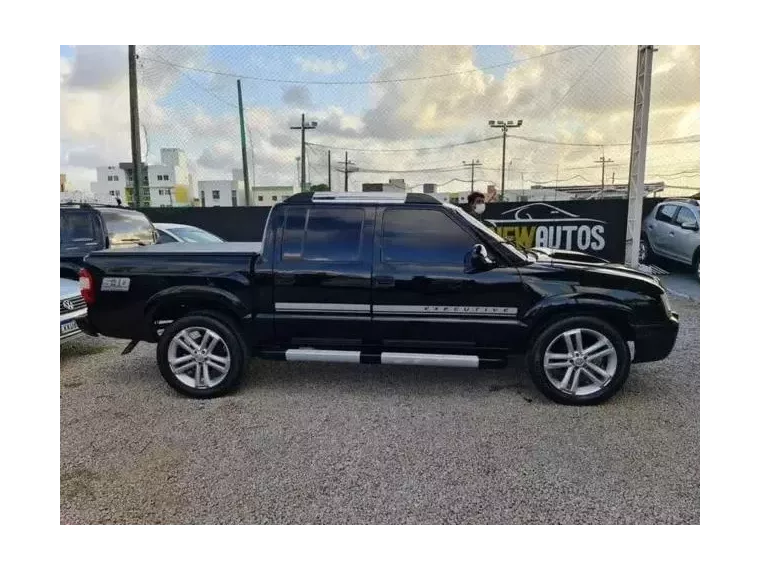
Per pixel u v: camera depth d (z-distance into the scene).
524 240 10.73
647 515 2.60
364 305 3.97
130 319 4.18
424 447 3.25
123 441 3.37
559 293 3.79
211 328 4.04
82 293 4.23
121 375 4.68
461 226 3.95
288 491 2.81
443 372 4.62
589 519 2.58
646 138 9.09
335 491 2.81
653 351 3.83
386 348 4.04
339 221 4.04
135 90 13.42
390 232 3.99
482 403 3.91
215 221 12.45
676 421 3.55
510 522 2.56
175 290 4.07
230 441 3.36
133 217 7.90
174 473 2.99
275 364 4.87
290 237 4.05
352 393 4.14
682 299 8.11
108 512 2.65
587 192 17.52
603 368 3.86
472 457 3.12
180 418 3.72
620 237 10.40
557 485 2.84
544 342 3.80
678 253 9.40
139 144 13.79
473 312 3.89
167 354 4.07
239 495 2.78
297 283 4.00
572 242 10.58
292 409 3.85
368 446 3.27
